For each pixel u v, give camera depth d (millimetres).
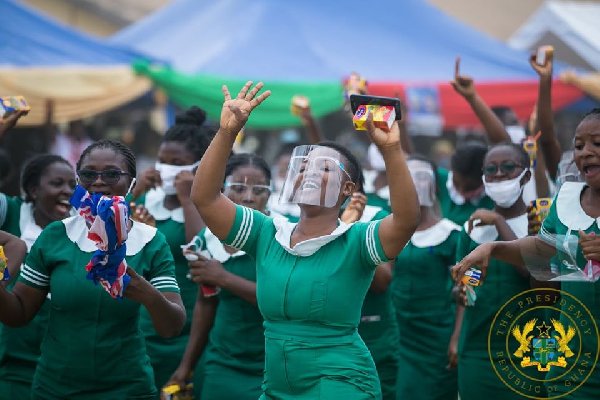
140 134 27203
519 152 7633
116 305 5789
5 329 7297
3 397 7176
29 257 5961
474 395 7574
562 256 5984
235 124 5293
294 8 21125
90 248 5840
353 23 20625
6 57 18000
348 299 5262
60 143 19734
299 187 5441
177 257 8445
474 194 9992
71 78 17609
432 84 18312
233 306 7352
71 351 5801
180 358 8297
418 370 8977
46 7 29281
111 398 5883
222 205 5531
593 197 5996
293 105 10617
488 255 6090
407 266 8969
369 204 11234
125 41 20609
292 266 5344
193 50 20391
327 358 5223
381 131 5035
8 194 11039
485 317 7438
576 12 22641
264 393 5555
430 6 22078
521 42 23062
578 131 5879
